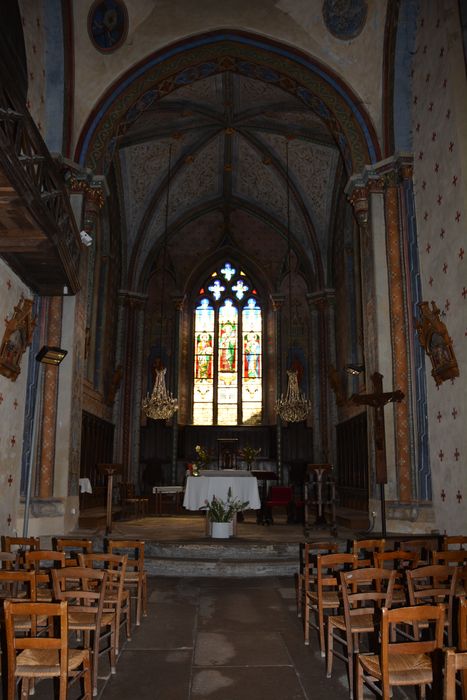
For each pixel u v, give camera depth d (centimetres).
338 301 2209
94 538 1157
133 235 2292
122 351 2248
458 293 1051
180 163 2172
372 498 1275
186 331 2497
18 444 1123
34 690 532
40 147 830
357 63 1398
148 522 1577
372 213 1348
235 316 2530
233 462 2088
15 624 553
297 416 1919
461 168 1050
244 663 596
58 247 948
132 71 1429
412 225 1286
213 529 1201
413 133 1312
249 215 2478
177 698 509
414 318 1248
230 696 514
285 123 1958
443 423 1108
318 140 1956
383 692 407
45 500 1196
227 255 2539
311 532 1307
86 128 1391
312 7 1400
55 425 1238
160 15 1424
